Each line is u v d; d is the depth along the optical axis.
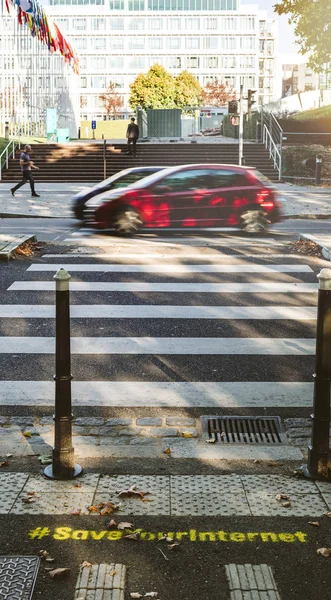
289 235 15.52
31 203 22.50
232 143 35.94
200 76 122.06
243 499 4.48
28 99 49.22
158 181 15.35
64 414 4.75
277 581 3.58
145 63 121.19
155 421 5.98
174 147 35.62
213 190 15.51
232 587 3.49
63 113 51.69
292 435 5.74
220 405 6.33
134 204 15.05
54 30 43.56
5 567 3.68
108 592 3.44
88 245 13.63
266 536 4.01
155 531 4.07
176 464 5.16
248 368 7.20
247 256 12.51
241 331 8.32
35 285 10.19
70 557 3.78
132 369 7.15
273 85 129.25
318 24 33.62
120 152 34.47
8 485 4.65
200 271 11.27
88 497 4.48
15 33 49.50
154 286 10.30
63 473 4.78
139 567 3.69
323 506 4.38
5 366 7.16
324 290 4.64
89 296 9.75
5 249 12.02
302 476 4.87
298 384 6.80
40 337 8.02
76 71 56.78
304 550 3.87
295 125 42.03
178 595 3.46
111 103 116.06
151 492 4.57
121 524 4.09
